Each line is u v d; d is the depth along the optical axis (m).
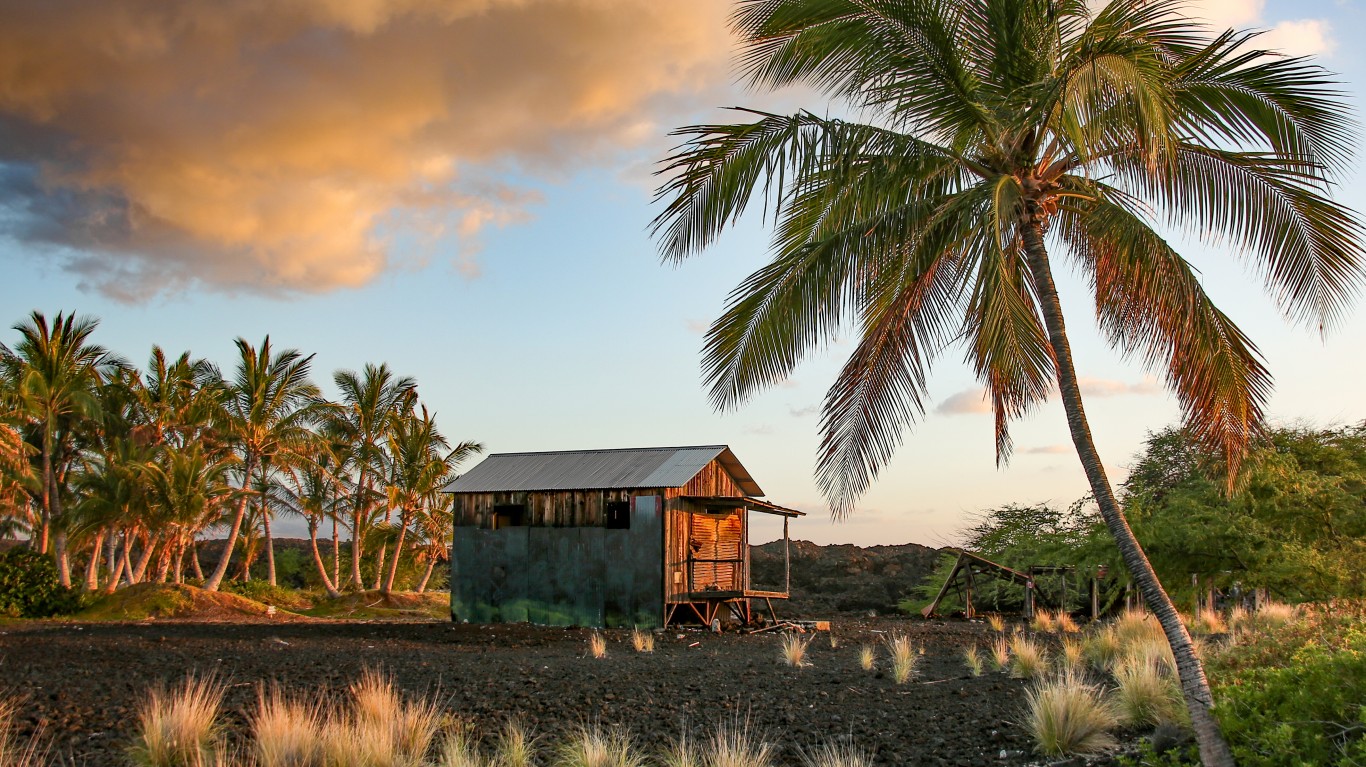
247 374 34.66
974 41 9.41
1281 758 6.38
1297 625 11.84
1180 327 8.88
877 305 10.63
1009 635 20.44
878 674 12.79
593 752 7.17
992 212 8.37
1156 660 11.69
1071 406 8.52
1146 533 18.91
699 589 24.98
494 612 26.27
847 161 8.92
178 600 28.92
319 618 30.47
